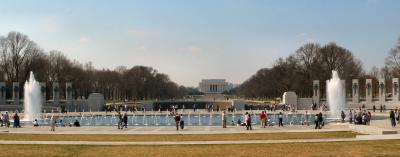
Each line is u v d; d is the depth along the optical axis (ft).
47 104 533.14
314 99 547.49
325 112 449.89
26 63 598.34
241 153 144.97
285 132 222.28
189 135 210.79
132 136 206.90
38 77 609.01
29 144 175.01
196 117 396.98
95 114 422.82
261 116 275.59
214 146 165.27
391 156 134.00
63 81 650.43
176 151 151.53
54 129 252.83
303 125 290.15
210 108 504.84
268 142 177.47
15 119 282.77
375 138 184.55
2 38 594.65
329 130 230.68
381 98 524.52
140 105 612.70
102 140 190.19
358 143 167.94
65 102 552.00
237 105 547.90
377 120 330.54
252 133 218.79
